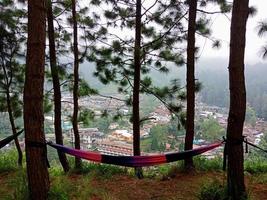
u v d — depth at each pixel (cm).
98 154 529
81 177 789
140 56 877
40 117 488
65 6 958
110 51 955
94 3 942
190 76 759
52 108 1007
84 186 606
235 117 514
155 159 536
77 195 560
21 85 990
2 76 934
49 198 497
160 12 920
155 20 933
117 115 1038
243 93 514
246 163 825
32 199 489
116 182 728
